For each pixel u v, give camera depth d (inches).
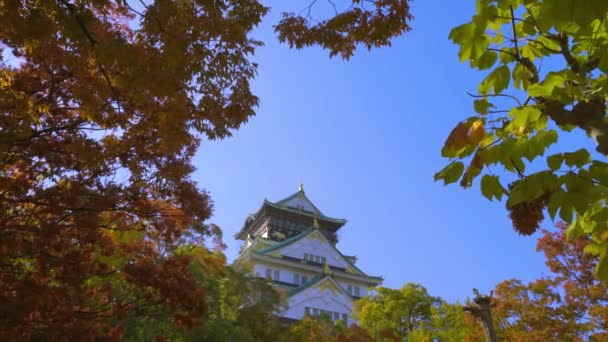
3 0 249.3
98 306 494.9
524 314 835.4
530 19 158.9
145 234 489.7
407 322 1315.2
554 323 794.2
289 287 2126.0
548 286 823.1
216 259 773.3
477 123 146.0
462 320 1188.5
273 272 2176.4
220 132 355.3
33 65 358.3
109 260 490.6
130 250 499.8
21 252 382.6
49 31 259.0
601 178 137.5
